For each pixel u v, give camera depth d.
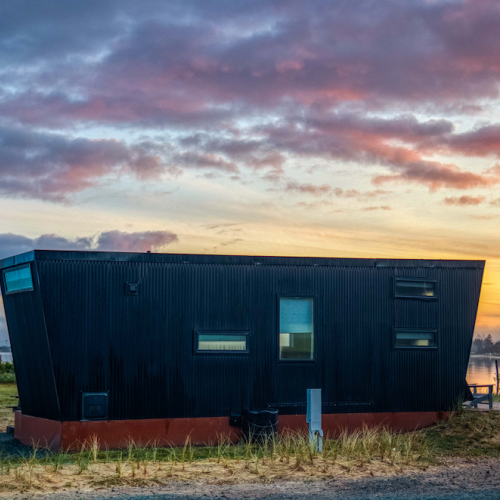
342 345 14.71
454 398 15.47
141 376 13.27
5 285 14.59
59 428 12.78
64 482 9.06
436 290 15.55
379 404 14.85
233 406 13.81
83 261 13.09
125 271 13.35
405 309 15.27
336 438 14.34
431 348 15.38
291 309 14.47
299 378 14.33
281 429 14.06
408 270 15.37
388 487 9.05
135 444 13.04
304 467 10.37
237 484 9.15
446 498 8.41
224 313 13.94
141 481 9.23
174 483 9.16
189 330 13.67
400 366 15.11
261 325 14.16
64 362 12.80
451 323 15.62
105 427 12.92
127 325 13.27
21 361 14.24
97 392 12.94
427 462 11.09
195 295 13.78
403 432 14.91
